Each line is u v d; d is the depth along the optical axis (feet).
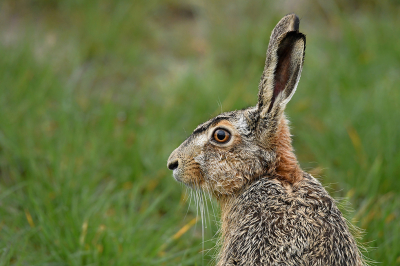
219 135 23.26
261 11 52.95
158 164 36.09
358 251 22.99
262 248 20.08
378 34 47.55
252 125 22.99
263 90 22.49
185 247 30.60
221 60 49.37
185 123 40.40
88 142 37.68
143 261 28.37
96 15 51.01
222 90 42.86
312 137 37.81
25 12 52.85
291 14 23.53
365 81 43.37
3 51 43.93
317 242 19.72
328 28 52.21
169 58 50.11
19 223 30.22
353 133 36.88
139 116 41.45
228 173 23.22
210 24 52.60
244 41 49.26
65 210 30.37
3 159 35.37
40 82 41.78
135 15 52.03
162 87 44.27
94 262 28.12
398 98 38.70
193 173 23.79
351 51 46.55
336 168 36.04
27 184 32.48
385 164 34.73
